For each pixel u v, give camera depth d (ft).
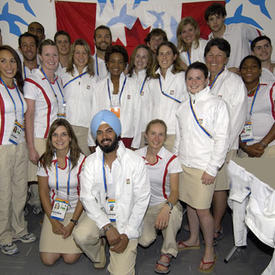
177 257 7.85
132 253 6.62
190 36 10.08
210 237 7.30
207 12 10.48
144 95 9.26
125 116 9.22
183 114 7.12
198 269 7.38
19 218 8.31
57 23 14.21
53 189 7.61
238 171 5.64
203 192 6.98
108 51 8.97
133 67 9.97
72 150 7.31
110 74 9.40
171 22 13.79
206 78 6.91
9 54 7.17
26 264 7.50
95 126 6.11
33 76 8.35
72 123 9.44
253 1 13.21
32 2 14.08
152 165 7.28
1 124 7.29
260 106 8.52
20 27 14.35
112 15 13.99
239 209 6.30
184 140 7.14
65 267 7.43
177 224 7.29
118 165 6.34
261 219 4.82
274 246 4.72
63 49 10.79
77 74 9.50
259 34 11.61
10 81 7.52
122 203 6.54
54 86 8.79
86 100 9.48
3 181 7.50
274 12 13.20
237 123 7.72
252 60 8.36
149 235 7.54
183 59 10.37
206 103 6.77
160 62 8.61
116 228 6.68
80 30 14.20
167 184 7.43
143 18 13.91
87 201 6.53
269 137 8.29
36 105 8.34
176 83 8.65
